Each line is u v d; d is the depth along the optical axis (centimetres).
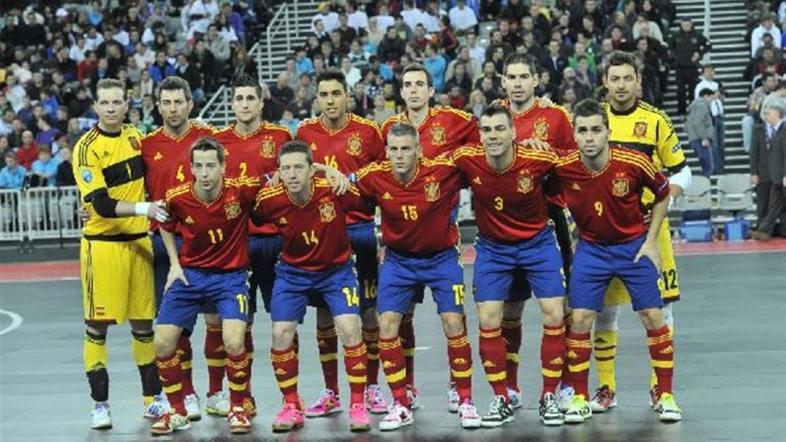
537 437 1279
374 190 1345
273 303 1370
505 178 1319
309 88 3547
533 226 1346
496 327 1354
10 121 3775
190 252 1360
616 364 1683
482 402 1464
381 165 1343
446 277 1353
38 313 2530
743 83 3850
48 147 3622
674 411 1329
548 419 1329
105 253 1399
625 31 3612
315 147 1446
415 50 3706
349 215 1418
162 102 1416
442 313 1354
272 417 1432
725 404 1408
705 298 2294
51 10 4497
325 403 1438
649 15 3794
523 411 1412
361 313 1438
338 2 4153
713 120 3484
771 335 1870
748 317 2052
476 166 1325
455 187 1341
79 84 3844
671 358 1348
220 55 3988
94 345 1414
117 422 1437
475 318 2172
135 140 1434
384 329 1359
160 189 1430
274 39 4291
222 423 1413
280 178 1348
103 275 1401
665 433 1279
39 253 3584
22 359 1953
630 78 1377
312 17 4338
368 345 1441
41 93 3831
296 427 1370
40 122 3716
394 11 4041
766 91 3466
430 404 1469
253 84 1442
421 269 1355
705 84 3512
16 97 3897
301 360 1816
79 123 3641
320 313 1434
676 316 2092
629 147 1394
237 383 1359
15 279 3181
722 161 3516
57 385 1700
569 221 1524
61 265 3488
